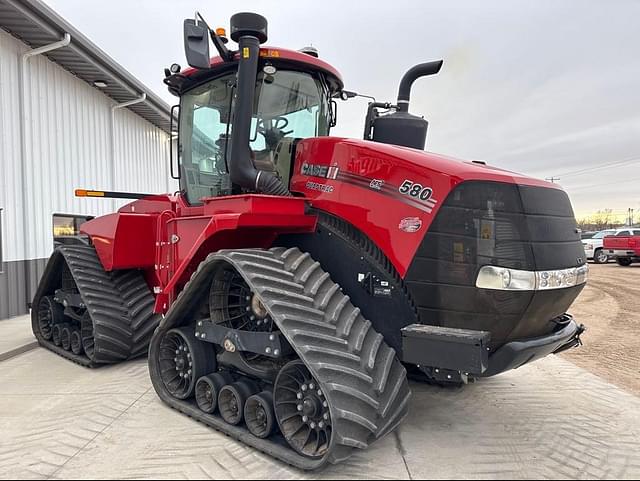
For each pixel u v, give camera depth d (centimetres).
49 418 373
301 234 368
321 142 371
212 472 289
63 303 563
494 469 296
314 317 298
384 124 407
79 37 842
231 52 380
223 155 409
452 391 440
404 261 309
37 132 849
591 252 2184
